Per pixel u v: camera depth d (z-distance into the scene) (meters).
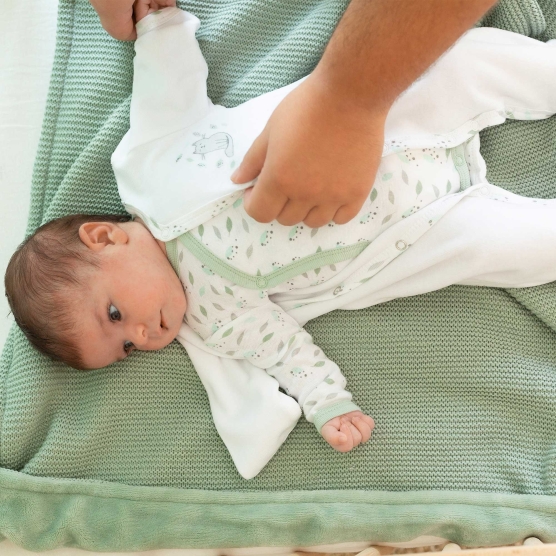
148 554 1.04
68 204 1.12
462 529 0.99
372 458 1.05
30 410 1.04
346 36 0.64
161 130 1.03
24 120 1.24
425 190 1.00
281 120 0.75
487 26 1.11
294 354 1.04
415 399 1.08
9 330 1.14
